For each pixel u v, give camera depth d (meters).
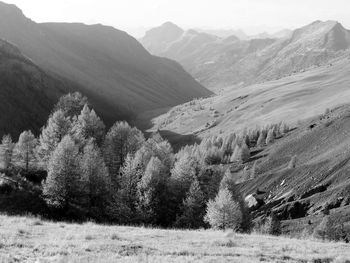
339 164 126.12
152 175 52.50
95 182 54.09
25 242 20.23
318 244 27.88
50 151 65.06
